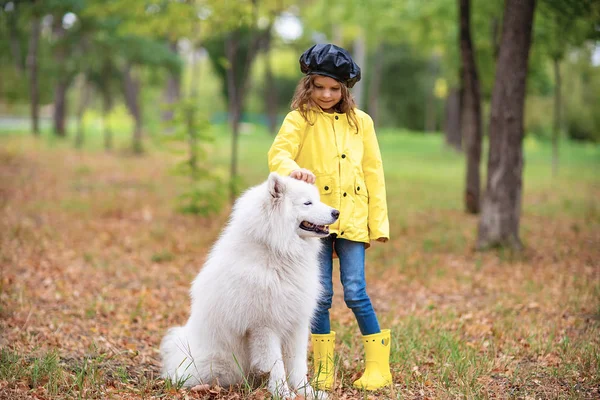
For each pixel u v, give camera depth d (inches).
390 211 502.3
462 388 146.6
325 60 142.9
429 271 310.2
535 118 1507.1
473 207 501.4
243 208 141.1
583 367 160.9
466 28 467.2
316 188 140.8
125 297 256.5
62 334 195.0
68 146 877.8
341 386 152.6
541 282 275.1
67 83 1053.8
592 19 378.0
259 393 142.1
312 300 142.3
